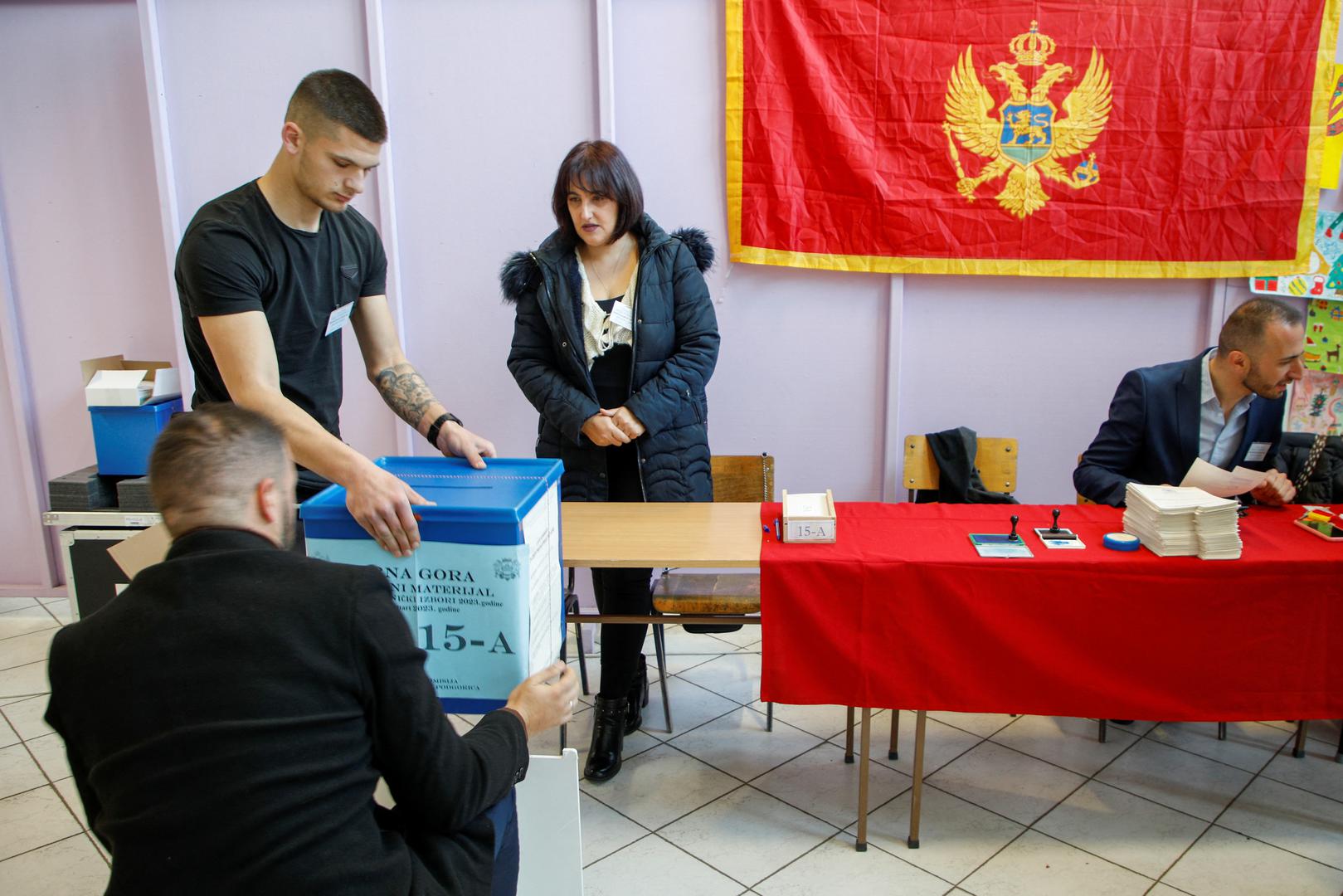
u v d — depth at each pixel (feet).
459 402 11.12
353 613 3.47
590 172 7.90
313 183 5.82
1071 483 11.15
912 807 7.09
